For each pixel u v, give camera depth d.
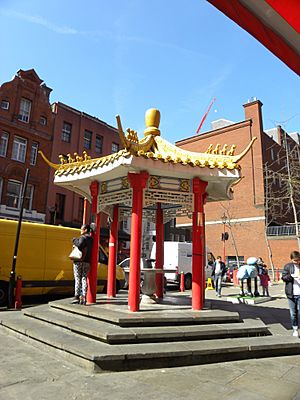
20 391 4.08
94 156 30.36
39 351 5.77
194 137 37.53
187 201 8.16
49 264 12.95
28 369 4.86
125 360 4.92
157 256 10.02
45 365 5.04
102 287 14.51
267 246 30.38
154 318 6.35
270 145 34.97
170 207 9.99
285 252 29.88
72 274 13.51
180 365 5.21
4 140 24.22
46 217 25.80
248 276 14.22
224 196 9.86
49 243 13.16
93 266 8.56
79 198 28.34
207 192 9.71
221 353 5.55
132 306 7.12
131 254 7.38
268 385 4.44
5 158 23.91
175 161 7.44
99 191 9.07
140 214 7.48
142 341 5.62
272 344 6.03
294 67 2.27
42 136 26.39
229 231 33.53
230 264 31.92
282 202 32.22
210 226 35.22
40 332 6.36
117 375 4.68
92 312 6.89
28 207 25.11
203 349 5.43
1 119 23.92
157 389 4.22
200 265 7.95
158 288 10.06
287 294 7.25
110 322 6.37
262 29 2.12
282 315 9.79
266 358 5.84
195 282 7.87
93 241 8.62
